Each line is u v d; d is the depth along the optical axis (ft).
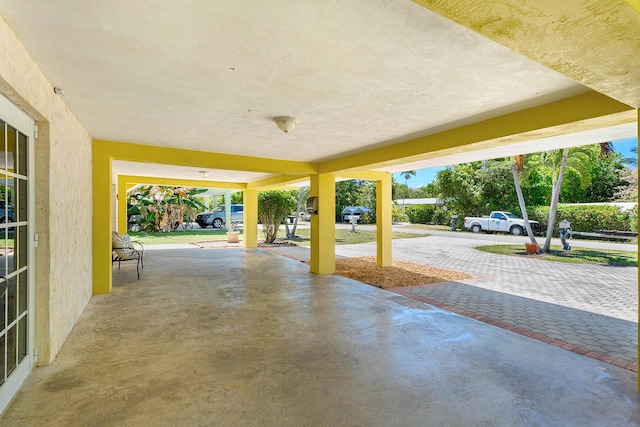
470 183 62.54
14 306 7.92
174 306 15.26
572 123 9.89
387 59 7.61
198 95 10.03
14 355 7.86
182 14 5.84
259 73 8.43
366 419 6.98
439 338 11.55
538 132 11.05
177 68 8.15
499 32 4.77
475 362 9.70
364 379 8.65
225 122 13.05
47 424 6.68
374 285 20.03
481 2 4.00
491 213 59.06
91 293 16.89
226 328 12.39
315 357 9.96
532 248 34.63
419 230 66.85
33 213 8.89
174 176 33.24
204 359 9.76
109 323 12.85
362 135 14.98
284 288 19.07
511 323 13.26
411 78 8.69
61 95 10.03
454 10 4.21
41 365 9.20
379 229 26.81
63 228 10.74
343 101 10.52
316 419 6.96
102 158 16.67
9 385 7.45
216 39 6.74
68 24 6.18
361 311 14.70
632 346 10.94
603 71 6.03
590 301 16.76
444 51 7.22
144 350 10.35
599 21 4.37
